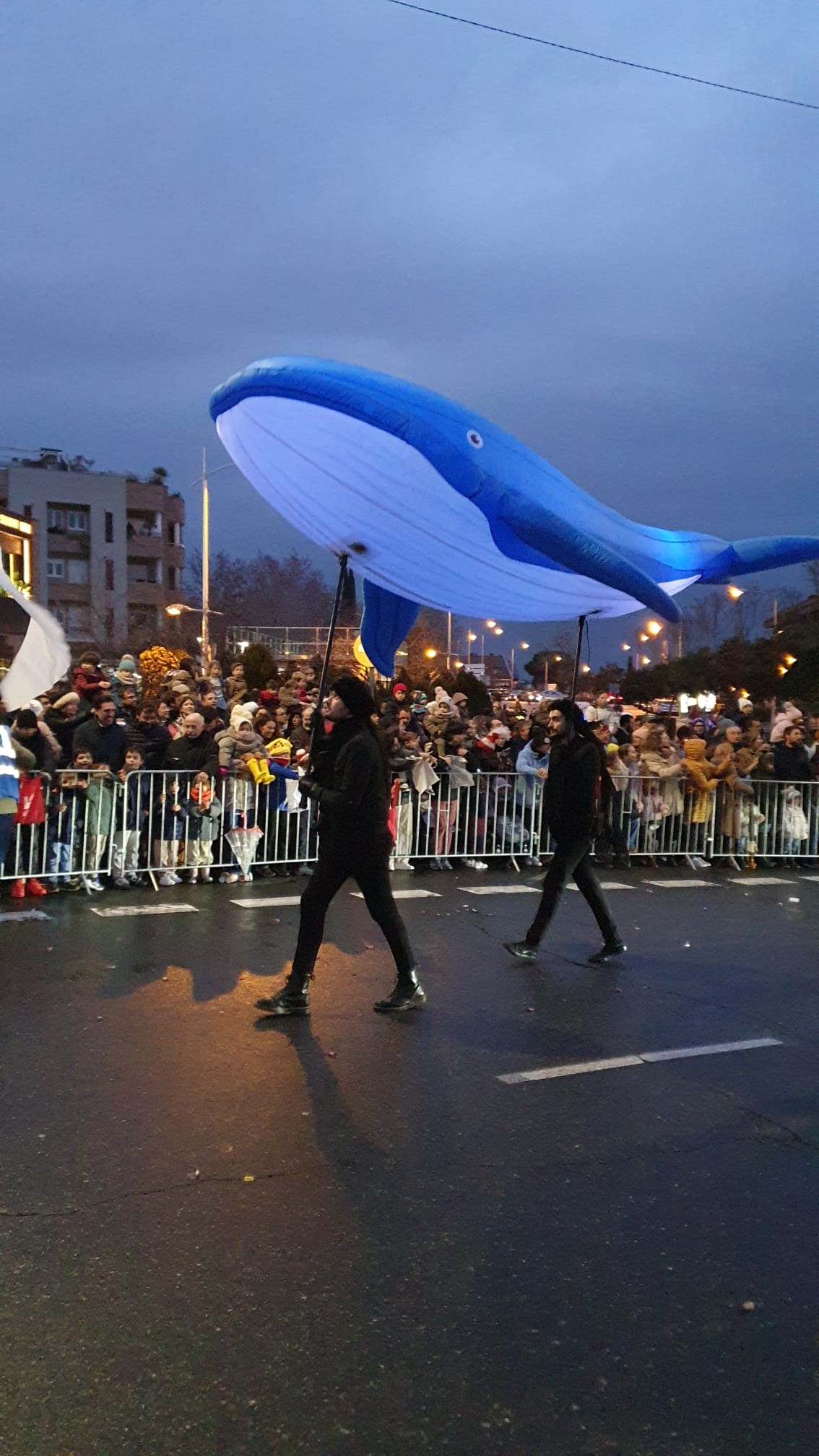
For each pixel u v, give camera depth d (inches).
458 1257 146.6
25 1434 108.7
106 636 2181.3
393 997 252.5
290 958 293.1
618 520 300.5
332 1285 138.4
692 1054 232.4
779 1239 155.7
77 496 2556.6
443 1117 193.3
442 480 253.8
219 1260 142.7
